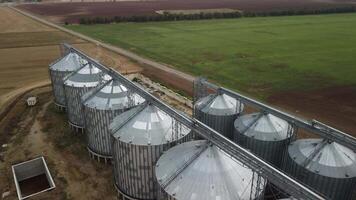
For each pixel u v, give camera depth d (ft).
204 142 74.38
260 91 184.55
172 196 65.77
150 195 90.07
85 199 95.50
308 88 190.19
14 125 142.41
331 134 78.13
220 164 68.18
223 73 221.05
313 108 160.56
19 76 221.05
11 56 277.64
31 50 300.61
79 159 116.26
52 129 138.51
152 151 83.51
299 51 289.33
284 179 57.77
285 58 262.88
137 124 87.81
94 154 114.42
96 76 131.34
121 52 288.71
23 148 123.24
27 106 163.63
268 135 90.07
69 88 128.06
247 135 92.07
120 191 94.73
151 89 188.34
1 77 218.59
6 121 145.59
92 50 296.30
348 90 186.70
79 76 131.03
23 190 105.29
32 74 225.76
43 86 198.39
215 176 66.39
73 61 151.94
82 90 126.82
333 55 271.90
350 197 75.20
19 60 264.52
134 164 86.28
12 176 105.70
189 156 71.92
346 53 279.28
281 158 92.07
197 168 68.39
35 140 129.39
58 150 122.11
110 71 121.19
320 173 73.46
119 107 105.50
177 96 173.06
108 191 99.25
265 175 60.64
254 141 90.63
